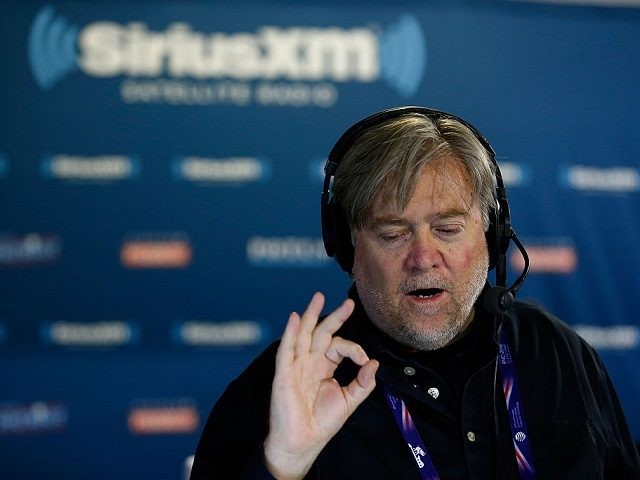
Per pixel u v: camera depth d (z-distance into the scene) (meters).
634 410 5.80
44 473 5.45
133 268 5.54
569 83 5.79
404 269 1.98
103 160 5.54
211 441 2.11
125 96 5.57
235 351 5.58
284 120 5.64
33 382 5.46
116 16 5.58
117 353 5.52
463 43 5.74
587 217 5.79
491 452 2.06
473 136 2.08
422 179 1.96
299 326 1.94
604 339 5.79
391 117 2.13
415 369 2.08
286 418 1.87
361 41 5.69
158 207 5.56
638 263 5.80
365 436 2.06
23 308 5.47
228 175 5.61
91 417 5.49
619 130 5.81
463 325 2.10
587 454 2.07
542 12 5.79
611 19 5.81
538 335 2.26
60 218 5.51
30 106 5.53
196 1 5.62
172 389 5.54
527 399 2.14
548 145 5.77
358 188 2.00
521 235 5.75
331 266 5.65
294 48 5.66
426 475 2.01
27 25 5.54
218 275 5.58
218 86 5.61
